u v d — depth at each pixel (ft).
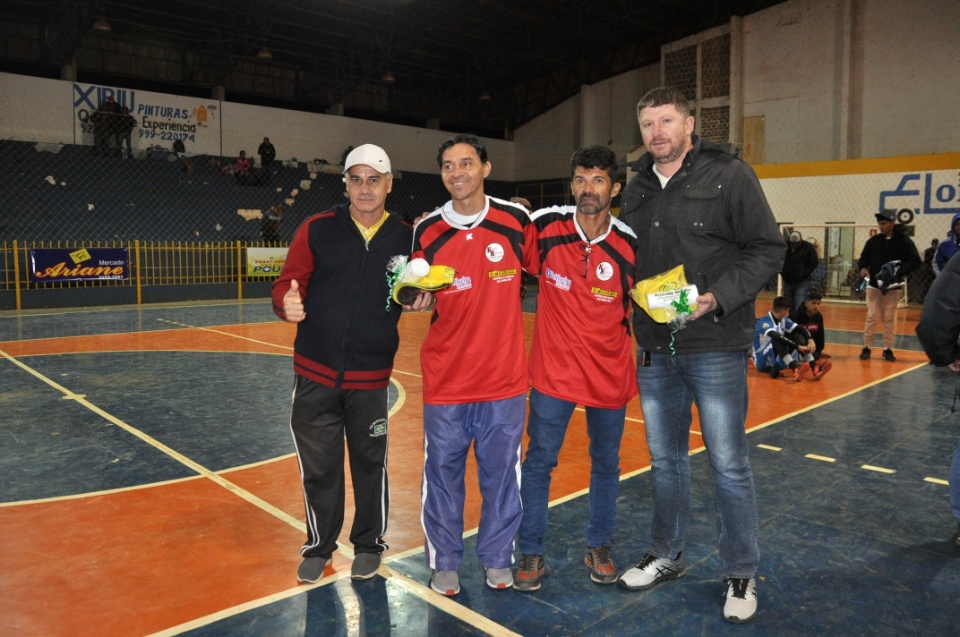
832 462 16.03
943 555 11.25
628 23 77.56
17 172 61.52
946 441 17.72
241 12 68.74
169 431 18.54
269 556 11.13
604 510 10.41
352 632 8.93
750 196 9.09
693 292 8.70
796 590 10.13
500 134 100.94
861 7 64.39
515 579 10.24
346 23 74.69
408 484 14.78
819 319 28.73
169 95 68.90
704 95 74.79
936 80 61.00
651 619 9.36
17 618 9.16
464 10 72.59
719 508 9.73
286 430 18.72
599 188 9.34
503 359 9.83
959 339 10.63
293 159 77.25
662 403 10.17
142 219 66.90
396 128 85.51
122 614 9.28
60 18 67.41
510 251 9.78
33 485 14.34
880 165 58.29
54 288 52.60
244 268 65.82
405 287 9.29
